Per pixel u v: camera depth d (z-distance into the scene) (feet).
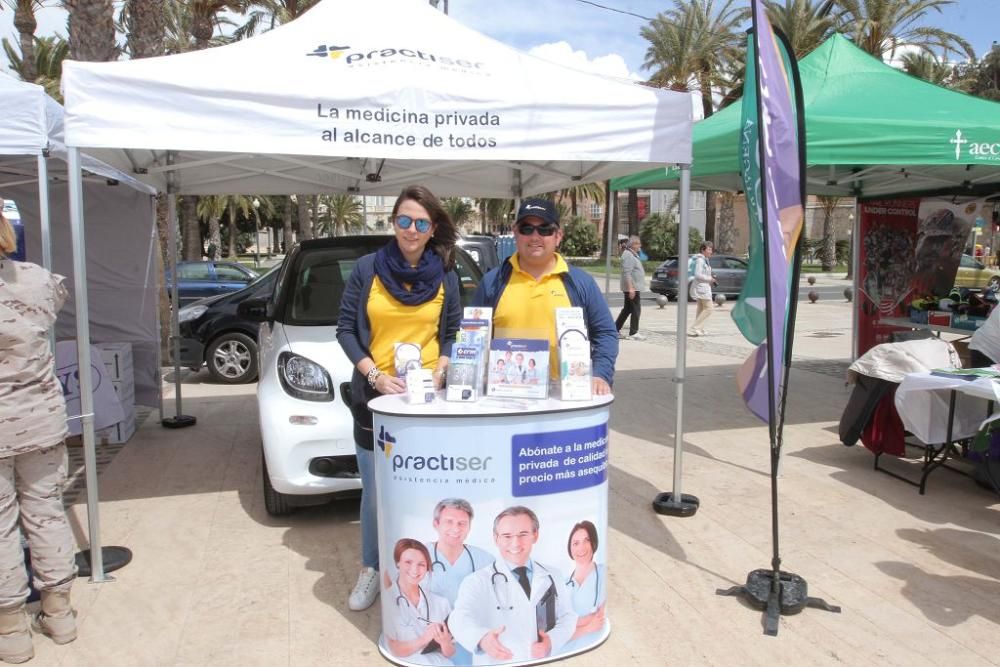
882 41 85.46
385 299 10.81
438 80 13.21
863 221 27.63
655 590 12.33
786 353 12.28
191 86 12.25
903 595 12.14
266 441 14.47
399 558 9.62
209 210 145.18
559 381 10.94
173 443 21.77
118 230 23.54
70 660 10.42
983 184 26.73
